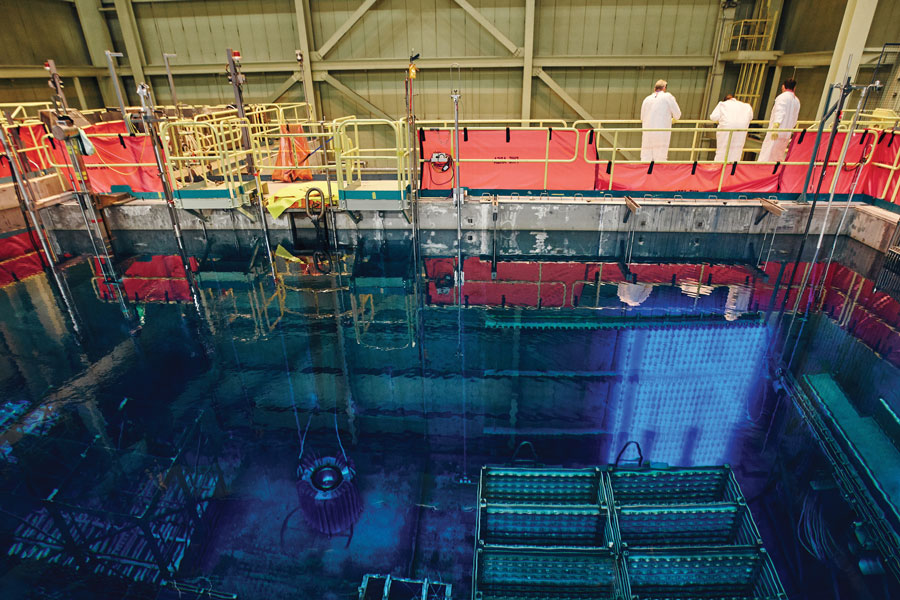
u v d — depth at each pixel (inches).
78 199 345.1
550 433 197.2
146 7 557.6
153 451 194.7
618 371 232.8
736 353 240.4
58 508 170.2
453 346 254.1
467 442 198.8
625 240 384.2
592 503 166.6
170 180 350.9
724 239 377.7
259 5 549.0
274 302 303.6
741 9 523.5
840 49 388.8
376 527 167.5
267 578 151.6
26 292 319.9
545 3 525.7
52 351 251.6
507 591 142.3
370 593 142.7
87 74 575.8
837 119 286.8
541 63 542.3
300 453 194.7
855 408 206.4
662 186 380.8
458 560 156.9
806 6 463.8
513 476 165.3
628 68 542.3
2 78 489.7
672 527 152.6
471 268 346.0
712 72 527.2
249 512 172.2
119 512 170.7
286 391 225.9
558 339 255.1
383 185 371.9
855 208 352.2
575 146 371.6
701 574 138.9
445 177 393.7
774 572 135.0
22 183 291.0
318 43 564.7
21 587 146.3
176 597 145.6
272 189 416.8
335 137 337.4
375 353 250.4
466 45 551.5
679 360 234.7
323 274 344.5
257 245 401.7
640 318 272.8
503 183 394.3
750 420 203.2
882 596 141.1
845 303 280.5
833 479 177.5
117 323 279.1
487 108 578.2
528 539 155.0
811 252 349.4
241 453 194.2
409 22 546.0
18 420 206.8
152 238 412.8
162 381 231.6
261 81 584.1
